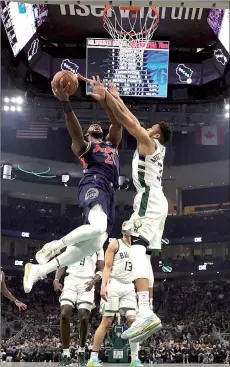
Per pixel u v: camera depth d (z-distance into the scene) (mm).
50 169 32688
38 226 33531
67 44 23438
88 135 5641
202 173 33250
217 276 34500
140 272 4883
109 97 5117
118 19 19453
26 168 32562
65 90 4863
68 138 32344
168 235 34938
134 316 6871
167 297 32500
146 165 5168
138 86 20438
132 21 19547
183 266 34125
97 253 7047
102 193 5180
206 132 27516
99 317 26734
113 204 5406
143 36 17031
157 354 19938
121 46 17172
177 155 33344
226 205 36844
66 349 6641
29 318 28844
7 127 27938
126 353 10492
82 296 6863
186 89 25062
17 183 32938
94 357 6559
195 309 30875
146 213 5082
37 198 34906
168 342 23719
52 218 34281
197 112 25906
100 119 26188
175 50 23828
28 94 24422
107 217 5188
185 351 20688
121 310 6895
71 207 35406
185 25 21156
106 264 6676
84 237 4863
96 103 25547
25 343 22750
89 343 20109
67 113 5055
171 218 35156
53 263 4992
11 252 34156
